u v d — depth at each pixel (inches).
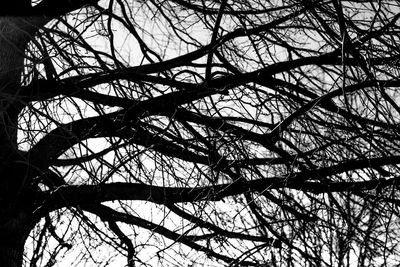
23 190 248.5
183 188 253.9
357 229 228.8
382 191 243.8
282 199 254.2
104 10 253.0
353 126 242.4
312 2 253.4
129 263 258.2
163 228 264.1
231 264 245.1
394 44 250.8
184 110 253.6
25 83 239.8
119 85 251.6
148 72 254.4
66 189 250.8
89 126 250.4
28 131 229.8
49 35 244.1
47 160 248.4
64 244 257.6
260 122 259.9
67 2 244.7
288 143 243.9
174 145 252.2
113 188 249.6
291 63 253.1
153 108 252.1
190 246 263.0
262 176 254.7
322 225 238.4
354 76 232.7
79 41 252.2
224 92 253.9
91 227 257.6
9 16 238.4
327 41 258.8
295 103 264.8
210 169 247.8
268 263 243.6
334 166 244.7
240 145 254.5
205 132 264.2
